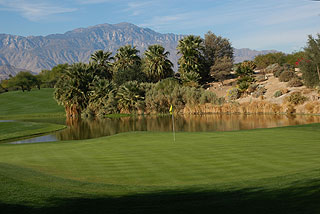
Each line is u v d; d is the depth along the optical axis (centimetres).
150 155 1272
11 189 693
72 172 1016
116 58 7494
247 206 559
